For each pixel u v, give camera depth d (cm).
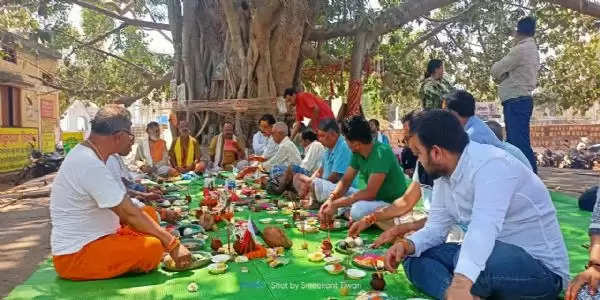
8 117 1578
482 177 241
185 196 621
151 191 626
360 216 439
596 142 2089
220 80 1138
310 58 1292
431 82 659
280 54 1083
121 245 329
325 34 1179
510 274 245
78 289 314
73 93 1644
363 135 435
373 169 439
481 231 230
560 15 1324
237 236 395
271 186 645
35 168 1594
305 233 441
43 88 1834
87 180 322
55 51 1823
